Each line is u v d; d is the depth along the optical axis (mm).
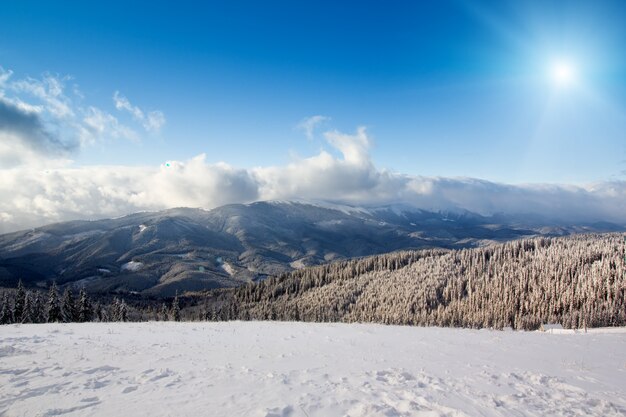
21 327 29906
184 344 22422
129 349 19750
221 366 15883
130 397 11016
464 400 11641
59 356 17078
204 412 9750
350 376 14523
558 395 12805
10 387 11867
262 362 17156
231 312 141500
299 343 24203
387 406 10414
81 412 9711
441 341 26766
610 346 26375
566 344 26984
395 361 18562
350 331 32062
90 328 30344
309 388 12367
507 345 25594
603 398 12734
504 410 10828
